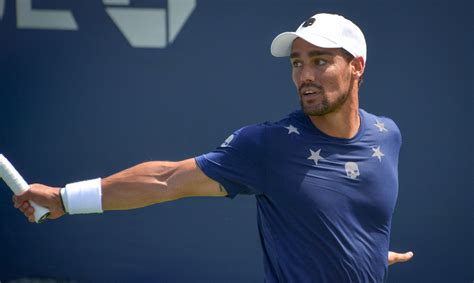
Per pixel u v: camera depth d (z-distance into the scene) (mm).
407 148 21766
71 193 11500
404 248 21875
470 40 21562
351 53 11914
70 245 21922
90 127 21797
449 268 21891
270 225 11953
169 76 21672
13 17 21641
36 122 21844
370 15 21516
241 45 21609
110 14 21609
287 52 12562
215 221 21875
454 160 21766
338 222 11734
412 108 21703
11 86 21766
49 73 21766
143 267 21922
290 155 11664
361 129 12398
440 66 21641
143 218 21859
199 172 11500
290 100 21703
